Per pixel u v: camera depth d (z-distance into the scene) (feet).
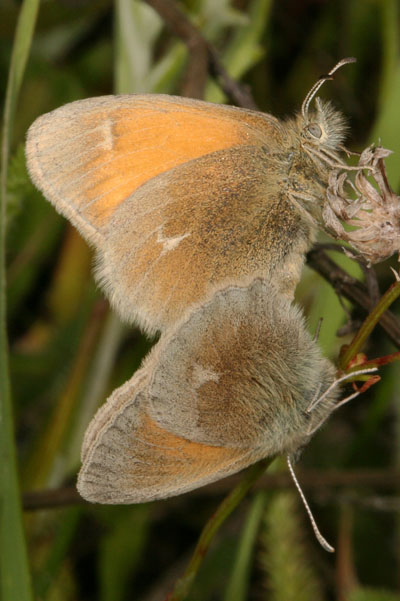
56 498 0.60
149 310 0.52
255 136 0.53
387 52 0.63
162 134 0.52
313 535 0.65
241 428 0.51
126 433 0.51
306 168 0.53
